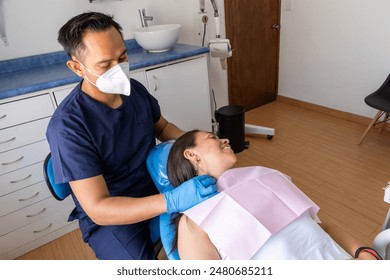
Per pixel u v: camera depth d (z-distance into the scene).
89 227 1.08
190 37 2.68
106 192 0.94
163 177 1.03
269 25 3.11
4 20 1.82
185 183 0.86
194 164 0.93
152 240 1.08
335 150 2.40
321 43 2.88
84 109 1.00
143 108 1.17
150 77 1.88
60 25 2.01
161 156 1.06
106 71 0.94
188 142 0.94
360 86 2.71
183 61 2.01
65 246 1.73
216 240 0.78
